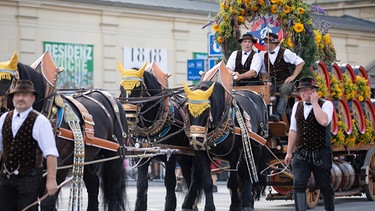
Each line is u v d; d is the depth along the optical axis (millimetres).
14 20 43625
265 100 25406
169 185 22969
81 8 46031
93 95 19719
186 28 51469
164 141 22672
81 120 17969
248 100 24156
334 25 55781
